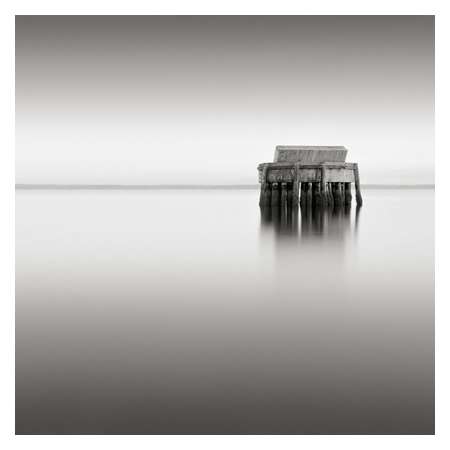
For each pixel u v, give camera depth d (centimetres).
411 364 648
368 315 848
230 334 755
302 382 602
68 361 661
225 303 934
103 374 625
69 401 567
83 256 1540
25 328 795
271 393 580
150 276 1207
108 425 527
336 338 737
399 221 2591
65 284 1123
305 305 915
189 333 762
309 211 3089
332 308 894
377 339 732
